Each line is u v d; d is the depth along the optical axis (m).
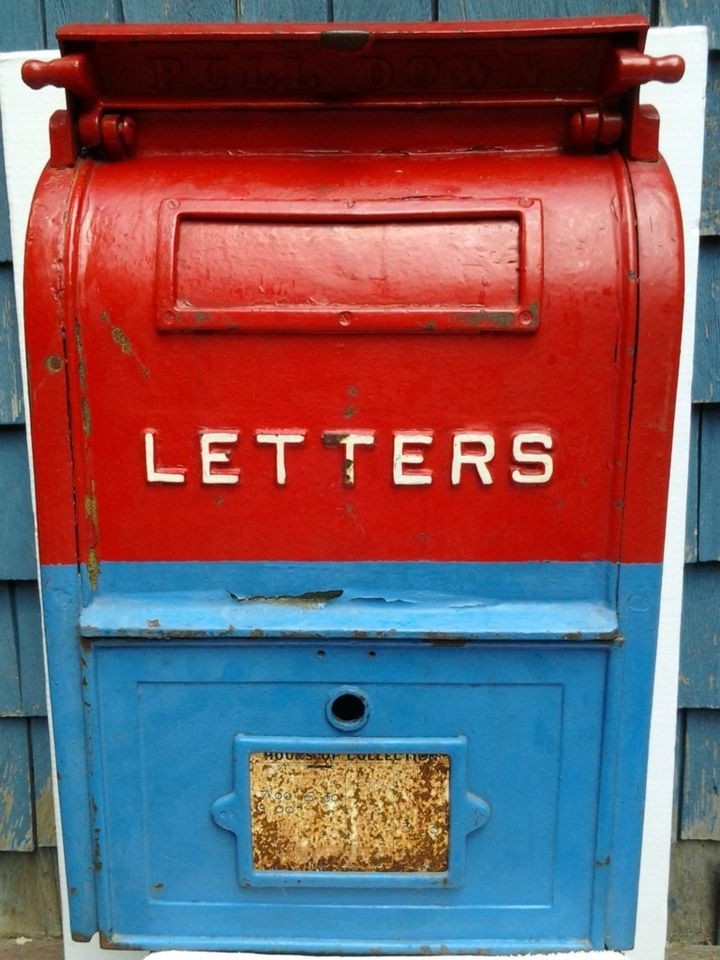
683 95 1.40
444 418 1.03
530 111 1.06
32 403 1.03
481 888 1.16
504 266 1.00
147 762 1.12
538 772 1.12
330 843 1.15
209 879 1.17
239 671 1.09
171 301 1.00
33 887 1.83
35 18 1.48
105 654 1.09
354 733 1.11
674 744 1.58
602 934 1.16
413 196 1.03
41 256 1.01
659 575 1.05
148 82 1.05
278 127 1.08
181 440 1.04
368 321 1.00
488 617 1.06
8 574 1.66
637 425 1.02
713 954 1.76
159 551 1.07
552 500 1.05
